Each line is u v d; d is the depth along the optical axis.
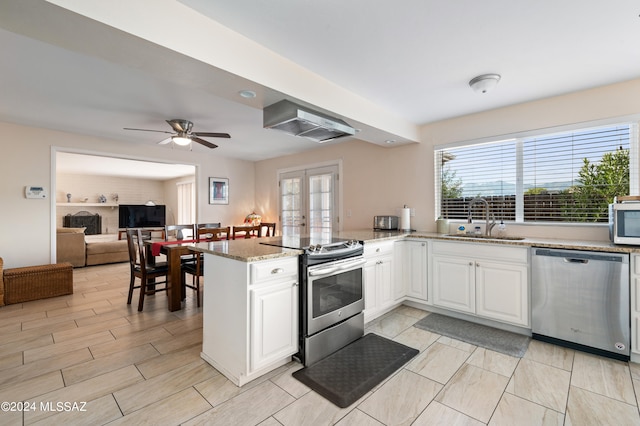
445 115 3.49
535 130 3.04
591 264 2.27
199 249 2.22
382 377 1.99
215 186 6.04
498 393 1.81
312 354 2.18
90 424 1.54
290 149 5.43
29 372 2.03
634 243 2.21
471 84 2.60
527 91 2.82
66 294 3.88
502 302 2.71
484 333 2.70
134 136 4.57
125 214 9.81
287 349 2.10
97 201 9.62
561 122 2.89
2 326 2.83
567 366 2.12
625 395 1.78
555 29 1.86
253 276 1.88
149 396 1.78
